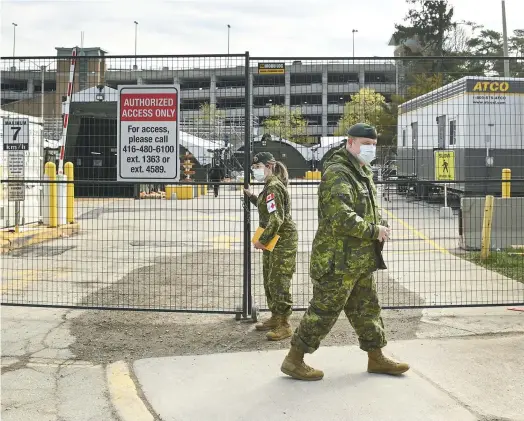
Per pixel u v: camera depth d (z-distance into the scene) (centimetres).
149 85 576
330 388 420
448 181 625
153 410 392
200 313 620
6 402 407
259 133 677
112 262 927
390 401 397
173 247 1112
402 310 632
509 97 1346
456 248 1061
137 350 512
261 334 554
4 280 796
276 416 378
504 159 1358
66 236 1243
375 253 415
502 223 1047
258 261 943
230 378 443
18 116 1161
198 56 592
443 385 425
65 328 576
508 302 653
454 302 661
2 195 1140
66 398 414
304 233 1258
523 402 397
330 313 419
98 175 966
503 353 491
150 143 579
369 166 445
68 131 1099
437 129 1352
